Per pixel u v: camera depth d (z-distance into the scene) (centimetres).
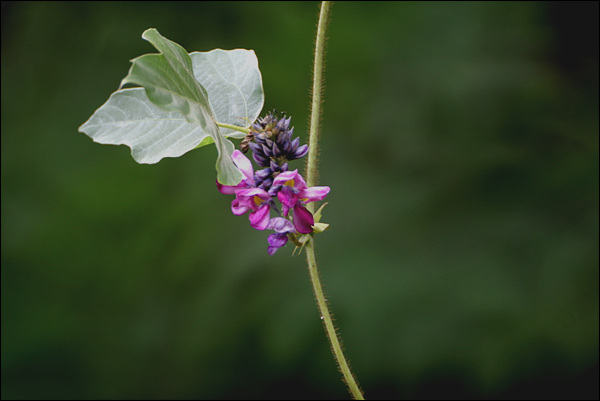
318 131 75
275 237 72
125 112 72
